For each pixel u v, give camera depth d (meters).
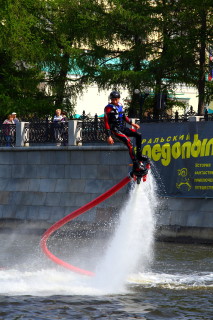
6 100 60.72
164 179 43.25
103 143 46.59
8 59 63.59
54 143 48.94
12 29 59.41
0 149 50.97
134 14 56.47
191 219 42.00
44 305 23.50
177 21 57.31
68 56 63.91
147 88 54.81
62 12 63.50
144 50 58.12
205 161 41.69
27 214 49.22
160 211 43.16
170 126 43.34
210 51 58.69
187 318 21.95
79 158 47.19
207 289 26.95
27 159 49.78
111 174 45.59
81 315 22.12
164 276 29.84
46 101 62.00
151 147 43.91
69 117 63.50
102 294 25.72
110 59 61.91
